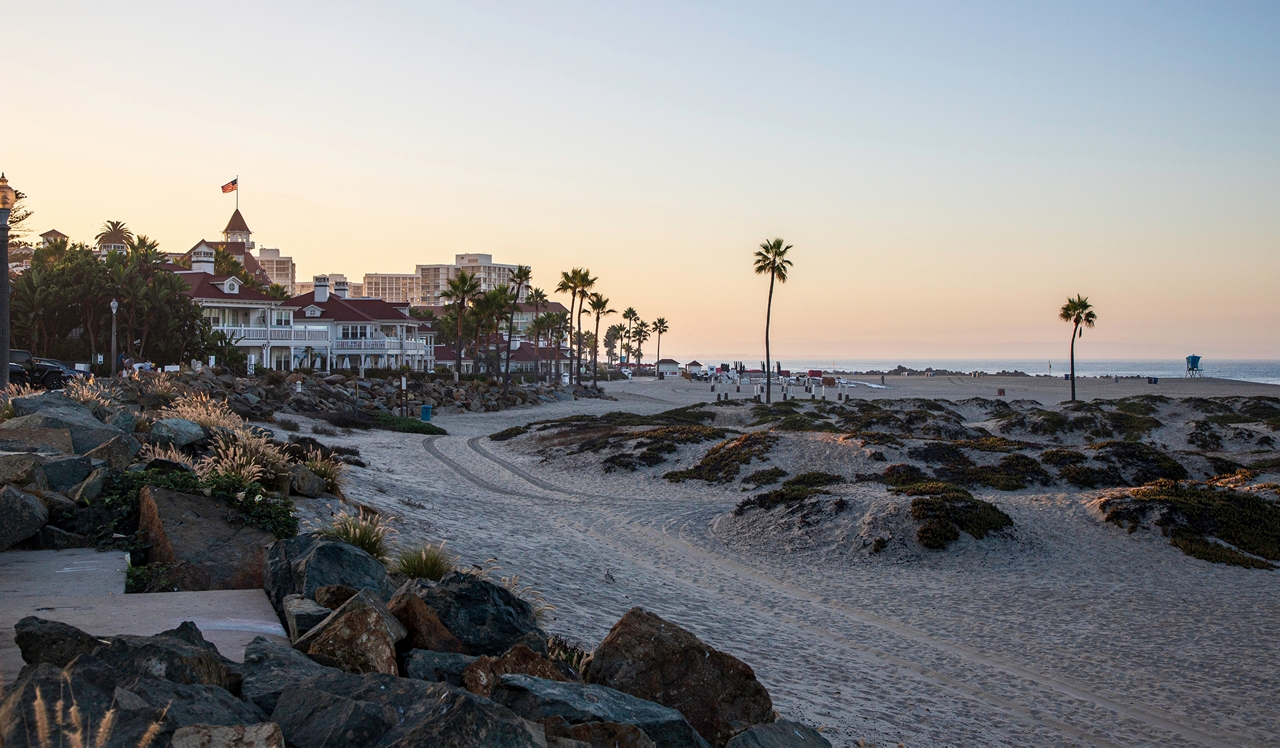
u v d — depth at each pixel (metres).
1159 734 11.95
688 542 24.52
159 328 56.34
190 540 9.03
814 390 121.19
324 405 50.66
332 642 5.93
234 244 134.00
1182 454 35.00
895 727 10.86
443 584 8.11
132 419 16.50
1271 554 22.84
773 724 6.77
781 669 12.90
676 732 5.74
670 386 126.88
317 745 4.29
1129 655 15.52
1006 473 32.34
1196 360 182.00
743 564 22.28
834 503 25.98
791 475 33.75
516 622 7.88
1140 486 29.12
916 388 131.75
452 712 4.27
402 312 86.75
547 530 23.55
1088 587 20.28
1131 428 52.56
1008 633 16.73
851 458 34.84
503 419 62.75
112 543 9.33
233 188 118.62
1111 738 11.68
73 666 4.13
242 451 14.29
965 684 13.56
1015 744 11.07
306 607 6.87
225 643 6.29
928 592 19.84
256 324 72.81
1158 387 131.88
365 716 4.41
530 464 39.53
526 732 4.44
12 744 3.44
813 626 16.48
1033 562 22.34
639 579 18.58
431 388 67.50
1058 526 25.23
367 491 21.45
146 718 3.83
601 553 21.22
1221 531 24.00
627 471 36.69
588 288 98.00
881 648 15.30
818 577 21.17
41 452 11.80
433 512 21.88
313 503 15.15
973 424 61.47
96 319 53.97
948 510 24.38
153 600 7.47
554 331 136.75
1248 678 14.47
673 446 39.34
